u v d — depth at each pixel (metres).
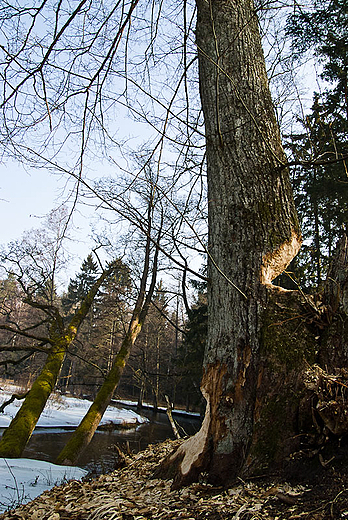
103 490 3.29
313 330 2.61
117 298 12.05
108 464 8.92
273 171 3.14
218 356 2.81
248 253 2.92
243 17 3.65
